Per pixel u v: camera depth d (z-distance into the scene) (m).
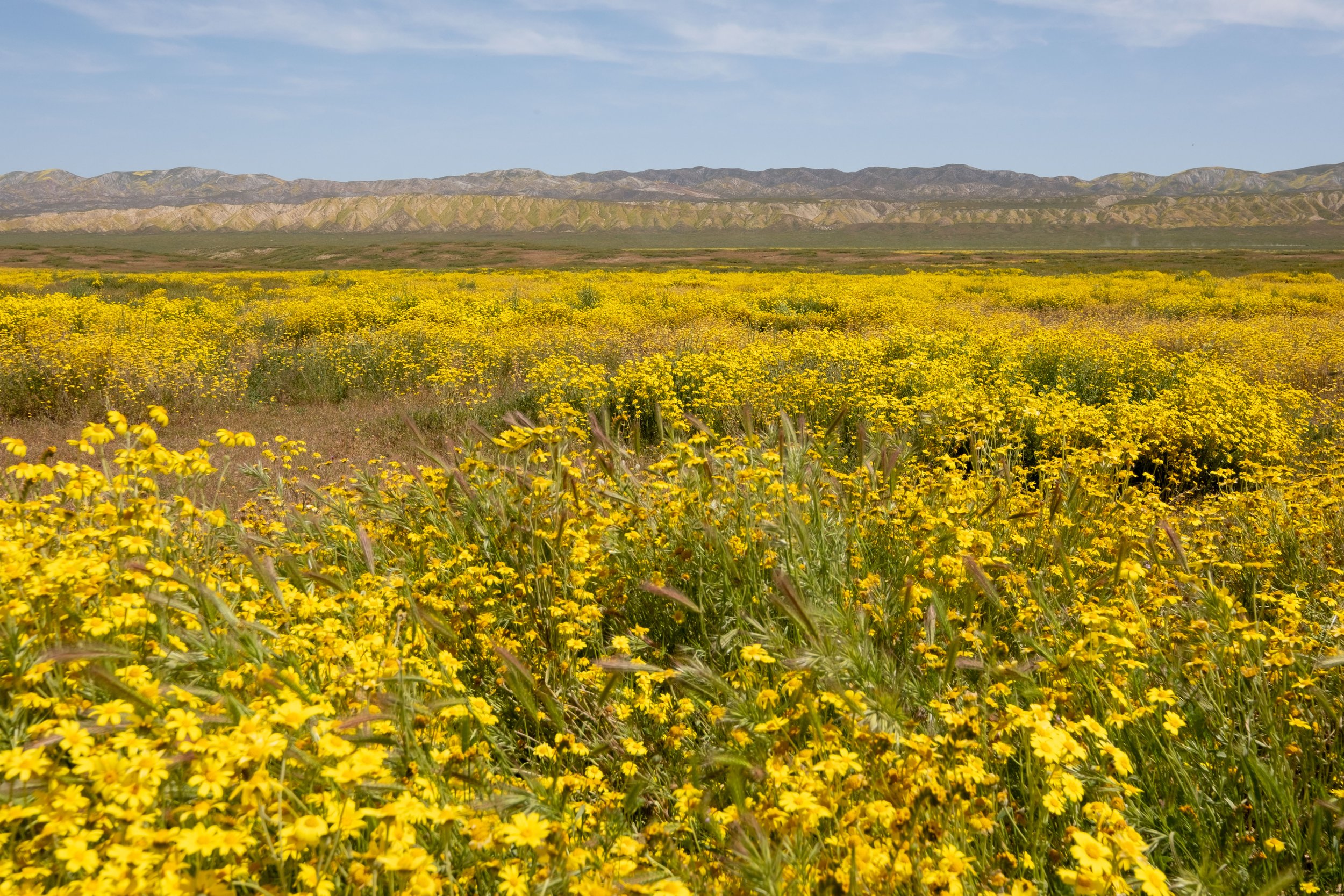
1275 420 7.73
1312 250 114.31
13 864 1.49
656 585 2.87
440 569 3.59
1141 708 2.39
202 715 1.76
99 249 100.50
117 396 11.28
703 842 2.07
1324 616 3.33
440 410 10.69
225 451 9.20
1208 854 2.17
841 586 3.38
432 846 1.87
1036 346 12.64
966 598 3.34
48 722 1.78
